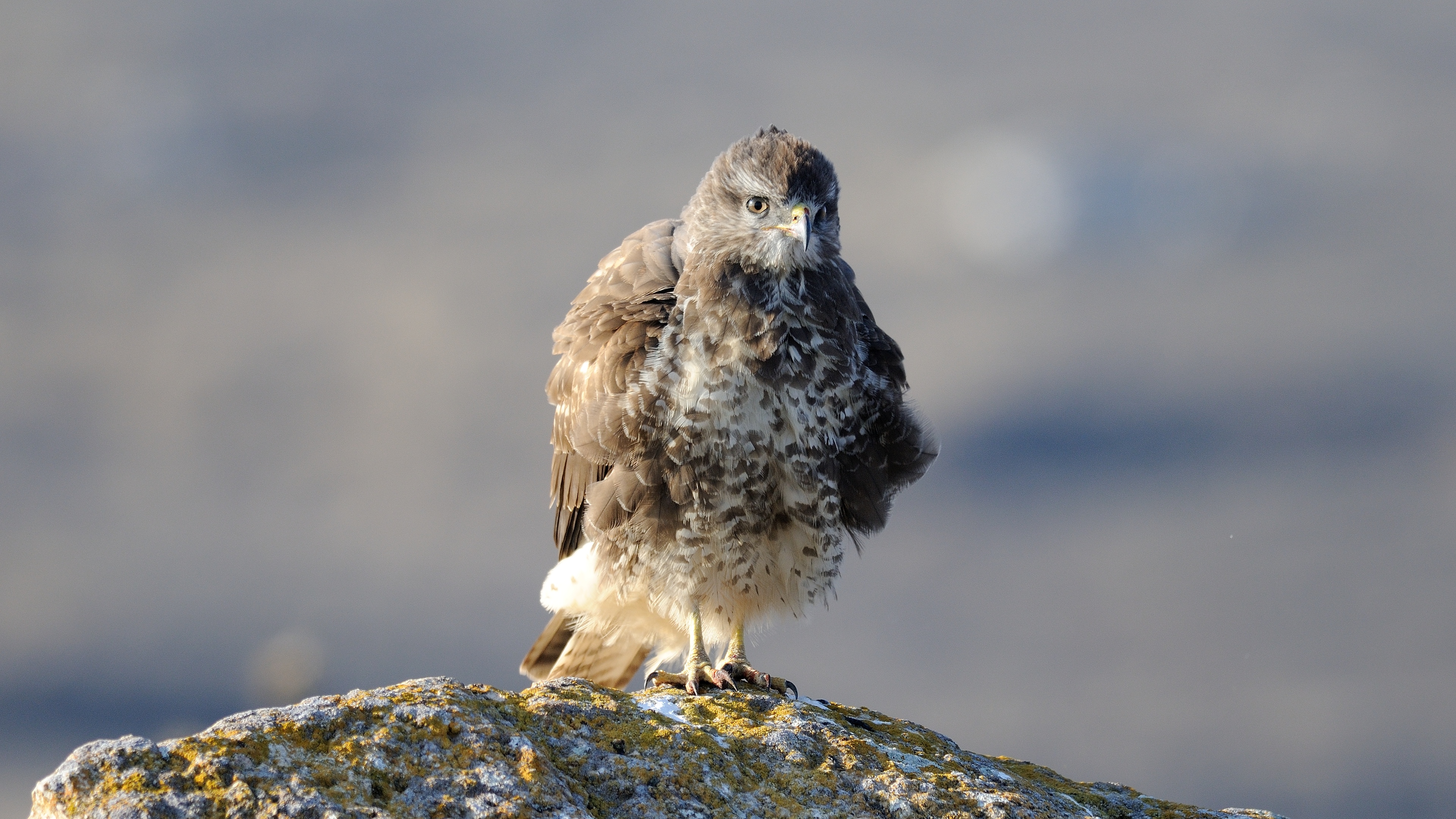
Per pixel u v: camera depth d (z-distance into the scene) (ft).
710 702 24.16
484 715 20.89
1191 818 24.99
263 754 18.66
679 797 20.45
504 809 18.71
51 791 17.75
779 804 21.06
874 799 21.56
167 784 17.94
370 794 18.66
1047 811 22.18
